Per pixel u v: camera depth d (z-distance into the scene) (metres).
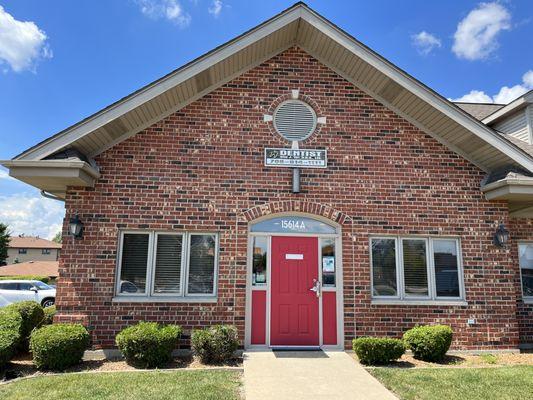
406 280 9.02
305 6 8.77
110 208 8.52
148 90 8.12
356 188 9.10
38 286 20.52
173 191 8.72
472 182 9.34
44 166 7.65
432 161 9.36
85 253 8.30
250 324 8.58
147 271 8.53
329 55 9.37
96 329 8.07
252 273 8.80
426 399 5.74
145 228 8.56
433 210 9.16
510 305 8.91
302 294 8.80
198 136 8.96
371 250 9.04
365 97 9.52
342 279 8.76
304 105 9.40
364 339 7.60
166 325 8.15
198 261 8.69
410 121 9.48
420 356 7.92
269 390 5.98
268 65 9.45
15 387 6.07
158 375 6.65
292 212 8.92
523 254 10.61
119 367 7.25
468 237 9.13
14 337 7.23
